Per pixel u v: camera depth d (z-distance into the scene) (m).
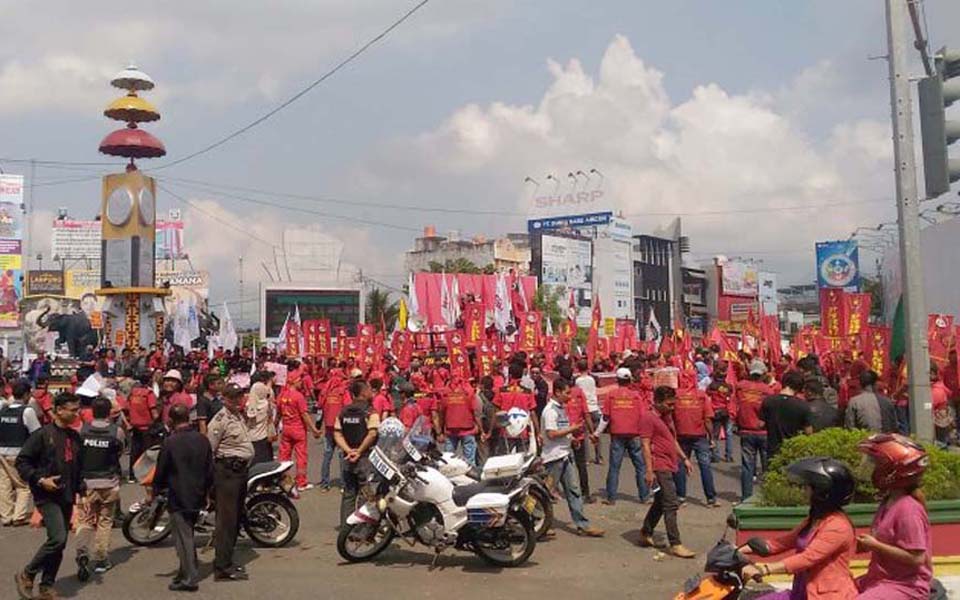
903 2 9.52
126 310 33.25
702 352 24.61
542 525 10.84
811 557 5.02
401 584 8.93
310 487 15.05
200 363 25.39
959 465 7.79
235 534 9.26
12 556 10.23
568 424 11.30
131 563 9.95
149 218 34.19
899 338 14.93
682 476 12.92
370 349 27.05
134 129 34.53
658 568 9.51
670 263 105.75
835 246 55.31
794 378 11.09
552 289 84.19
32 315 55.28
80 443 8.71
